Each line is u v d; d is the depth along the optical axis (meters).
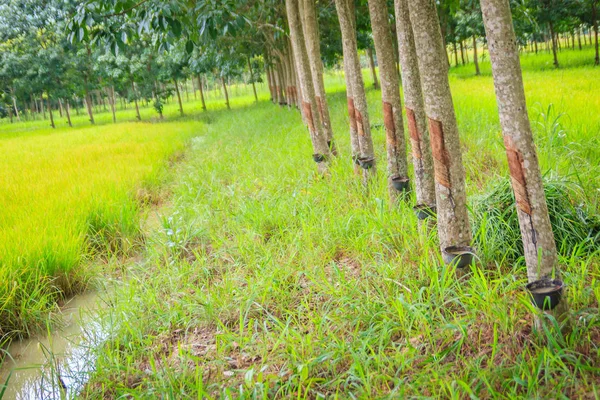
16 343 5.47
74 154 15.21
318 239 5.95
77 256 6.69
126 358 4.44
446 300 4.16
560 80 18.19
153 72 31.66
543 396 2.93
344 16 7.28
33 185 10.36
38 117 56.25
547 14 27.73
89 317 5.75
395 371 3.52
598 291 3.64
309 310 4.54
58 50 33.34
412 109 5.23
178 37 6.22
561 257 4.26
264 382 3.68
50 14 32.78
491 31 3.14
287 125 16.47
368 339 3.67
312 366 3.71
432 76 4.17
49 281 6.14
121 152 15.17
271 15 18.61
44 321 5.67
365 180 7.39
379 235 5.46
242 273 5.72
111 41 6.41
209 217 7.64
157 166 12.26
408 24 5.10
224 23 6.22
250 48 23.08
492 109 12.85
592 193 5.31
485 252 4.56
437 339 3.75
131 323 5.01
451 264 4.27
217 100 53.38
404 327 3.81
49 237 6.80
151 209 9.70
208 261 6.36
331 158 9.08
